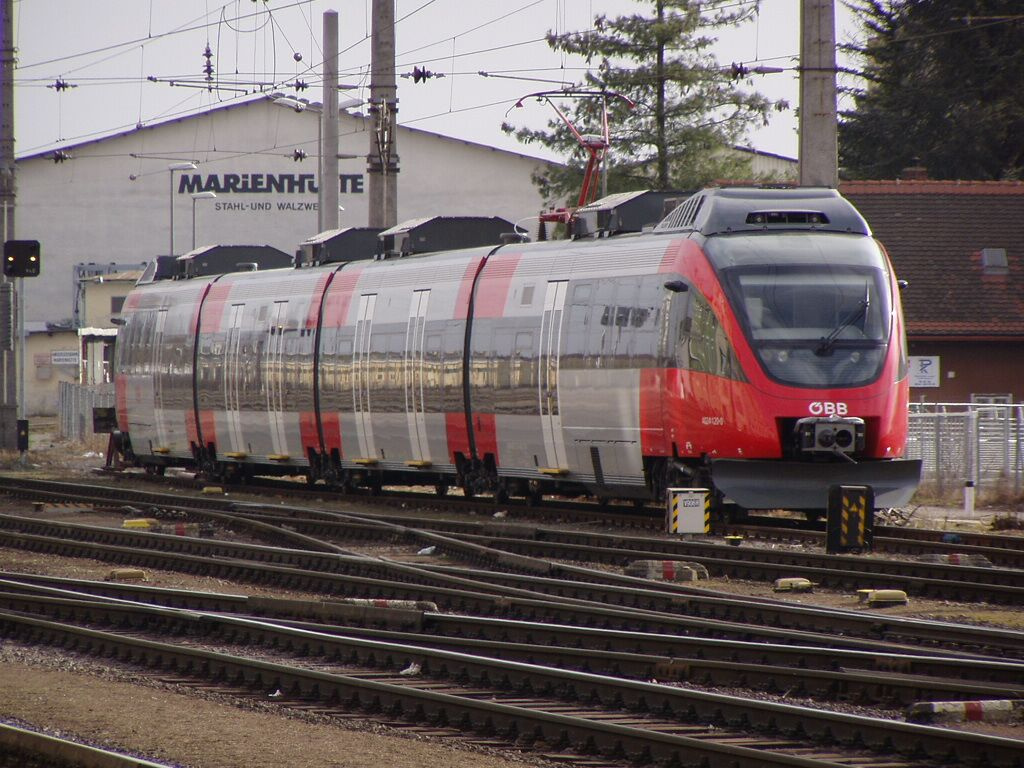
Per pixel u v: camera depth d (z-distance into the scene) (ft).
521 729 109.29
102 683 129.70
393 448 317.01
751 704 110.01
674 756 100.48
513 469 286.66
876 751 103.30
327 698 121.60
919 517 293.43
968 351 459.73
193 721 114.52
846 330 241.96
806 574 191.83
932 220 491.72
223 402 372.99
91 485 355.36
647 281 255.29
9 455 447.01
